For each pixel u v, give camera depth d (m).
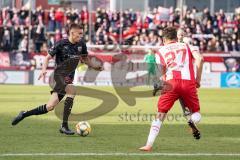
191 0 89.31
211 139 26.70
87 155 21.72
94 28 80.31
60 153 22.09
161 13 80.94
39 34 77.44
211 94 61.53
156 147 23.94
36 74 74.25
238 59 78.31
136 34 79.75
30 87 67.75
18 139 25.83
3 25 77.62
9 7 83.56
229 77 76.62
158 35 79.50
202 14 81.62
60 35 77.94
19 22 78.50
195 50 23.17
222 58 78.19
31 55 76.31
